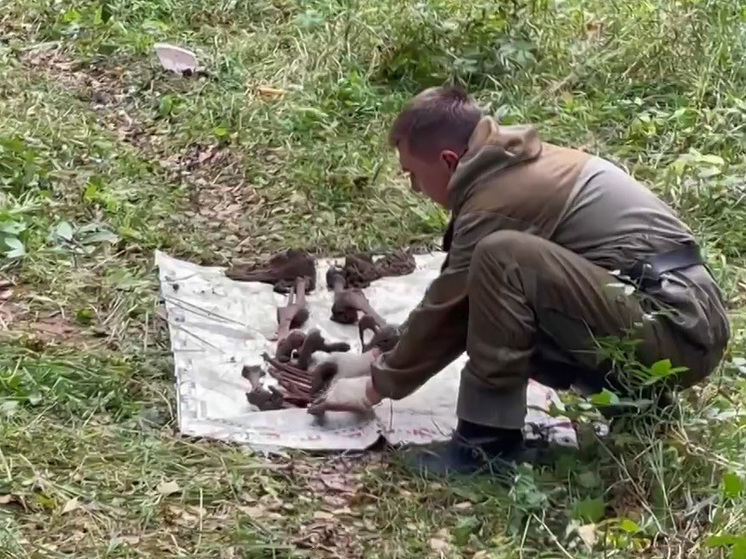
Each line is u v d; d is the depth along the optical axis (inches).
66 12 277.4
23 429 131.2
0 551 111.5
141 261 176.1
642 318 122.3
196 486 124.0
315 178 207.3
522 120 228.4
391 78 250.8
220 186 207.0
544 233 125.0
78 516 118.7
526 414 131.9
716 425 131.9
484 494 123.5
